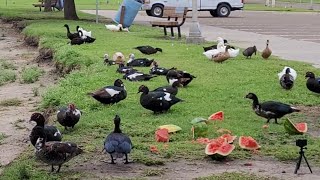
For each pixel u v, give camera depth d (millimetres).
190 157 8641
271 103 10406
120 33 25812
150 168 8188
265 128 10086
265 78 14883
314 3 63875
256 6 59625
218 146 8609
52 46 21609
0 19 35750
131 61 16297
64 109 10297
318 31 31312
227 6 43469
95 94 11727
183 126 10141
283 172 8039
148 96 11031
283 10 52812
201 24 35438
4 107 14734
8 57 23141
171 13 26594
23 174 7930
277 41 25438
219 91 13188
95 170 8109
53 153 7848
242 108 11586
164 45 21547
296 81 14664
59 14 38406
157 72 14766
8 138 11477
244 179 7637
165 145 9148
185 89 13273
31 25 29203
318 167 8250
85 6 52438
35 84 17828
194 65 16766
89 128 10258
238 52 18703
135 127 10125
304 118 11062
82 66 17219
